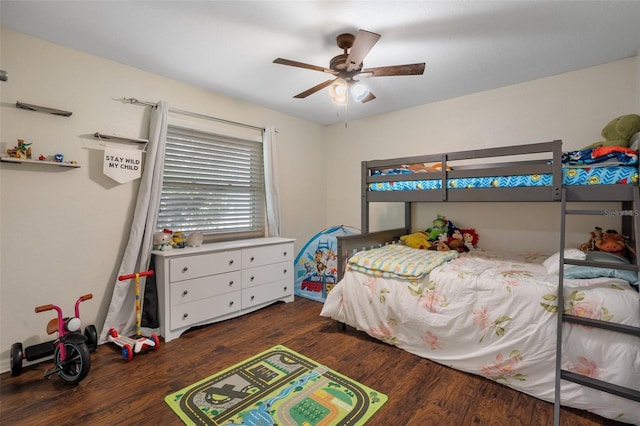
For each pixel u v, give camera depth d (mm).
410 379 1919
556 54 2369
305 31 2041
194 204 3053
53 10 1816
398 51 2301
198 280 2633
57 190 2225
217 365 2088
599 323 1510
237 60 2467
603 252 1921
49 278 2201
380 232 3184
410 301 2205
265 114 3641
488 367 1875
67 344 1870
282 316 3010
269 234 3678
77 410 1628
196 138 3051
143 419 1562
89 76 2354
